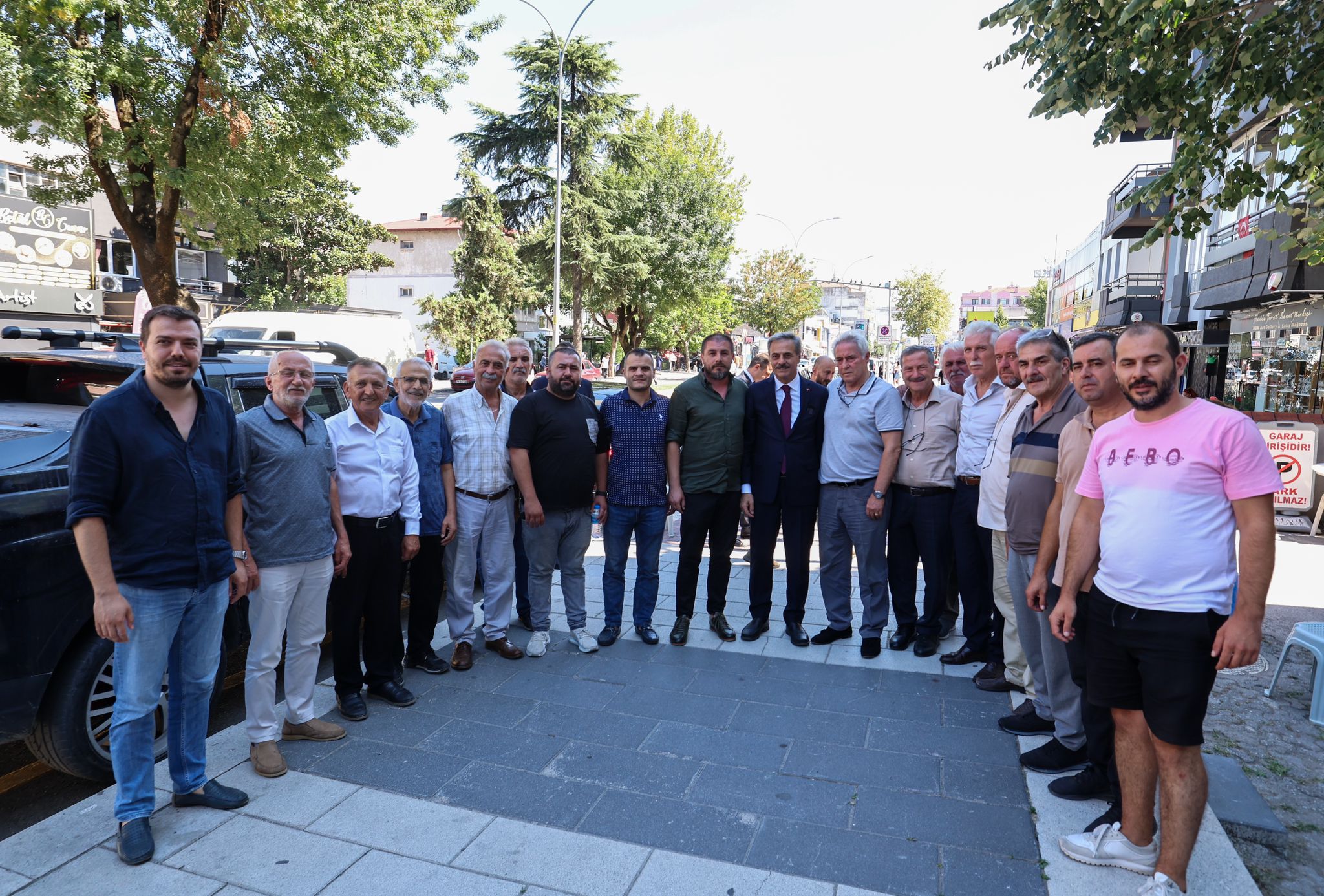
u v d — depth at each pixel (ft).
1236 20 15.96
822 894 9.21
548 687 15.42
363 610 14.19
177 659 10.63
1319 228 17.47
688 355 183.93
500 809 11.02
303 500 12.16
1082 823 10.62
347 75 42.01
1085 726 10.93
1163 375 8.65
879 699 14.84
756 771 12.14
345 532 13.46
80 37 36.68
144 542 9.71
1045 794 11.34
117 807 9.91
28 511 10.39
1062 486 11.35
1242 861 9.95
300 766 12.21
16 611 10.22
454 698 14.85
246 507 11.89
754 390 17.92
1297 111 17.28
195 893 9.21
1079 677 10.78
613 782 11.79
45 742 11.04
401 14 43.42
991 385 15.94
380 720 13.91
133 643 9.77
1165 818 8.80
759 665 16.63
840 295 352.08
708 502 17.69
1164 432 8.83
